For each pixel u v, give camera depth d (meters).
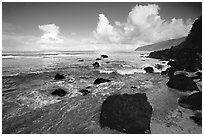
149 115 6.88
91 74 18.92
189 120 7.46
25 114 8.23
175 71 17.98
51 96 10.92
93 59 39.31
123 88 12.85
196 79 14.27
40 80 15.73
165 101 9.79
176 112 8.27
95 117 7.84
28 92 11.77
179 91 11.70
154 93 11.35
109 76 17.78
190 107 8.63
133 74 18.92
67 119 7.70
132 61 33.16
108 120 6.90
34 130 6.80
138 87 13.09
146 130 6.43
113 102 7.44
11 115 8.10
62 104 9.50
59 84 14.26
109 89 12.61
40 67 24.20
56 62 31.75
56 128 6.94
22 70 21.11
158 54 40.59
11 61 31.70
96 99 10.34
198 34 28.12
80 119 7.66
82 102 9.80
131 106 7.04
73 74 18.86
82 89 12.30
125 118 6.66
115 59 38.50
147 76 17.73
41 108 8.93
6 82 14.69
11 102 9.78
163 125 7.02
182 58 22.58
